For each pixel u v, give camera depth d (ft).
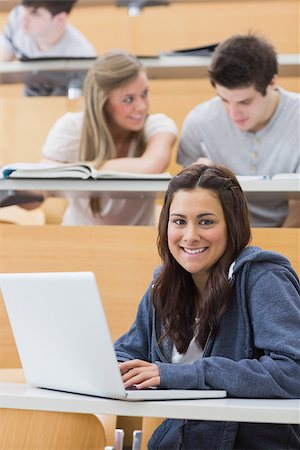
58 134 12.16
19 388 6.23
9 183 9.78
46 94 15.08
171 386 5.71
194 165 6.79
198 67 13.50
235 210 6.69
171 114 13.57
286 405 5.29
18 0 15.58
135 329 7.48
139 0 16.42
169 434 6.70
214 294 6.55
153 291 7.04
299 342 6.09
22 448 6.02
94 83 11.62
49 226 9.97
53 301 5.91
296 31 16.53
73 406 5.43
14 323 6.50
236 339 6.54
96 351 5.51
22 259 10.02
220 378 5.76
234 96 11.38
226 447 6.46
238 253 6.70
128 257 9.77
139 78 11.65
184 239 6.55
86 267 9.87
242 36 11.41
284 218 11.25
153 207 11.60
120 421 8.88
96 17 17.56
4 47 15.70
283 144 11.86
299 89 14.24
